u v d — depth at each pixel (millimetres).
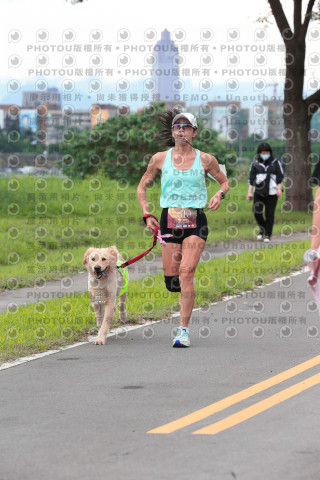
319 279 7543
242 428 7527
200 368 10375
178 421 7832
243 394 8867
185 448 6953
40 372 10352
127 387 9391
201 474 6281
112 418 8016
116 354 11445
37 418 8102
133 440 7227
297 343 11984
